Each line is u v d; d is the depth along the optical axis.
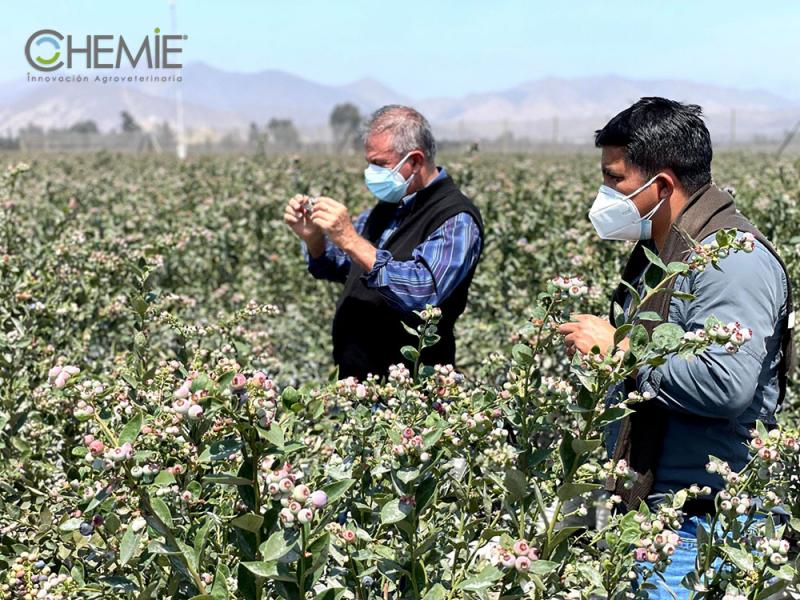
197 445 2.02
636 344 1.80
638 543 1.89
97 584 2.03
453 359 3.66
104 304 5.09
